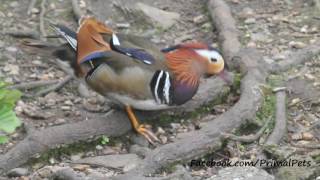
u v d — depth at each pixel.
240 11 14.66
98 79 10.73
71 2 14.59
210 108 11.80
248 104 11.41
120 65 10.55
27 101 11.87
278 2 14.94
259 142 10.98
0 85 7.74
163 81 10.64
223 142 10.83
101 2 14.77
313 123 11.47
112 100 11.14
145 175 10.08
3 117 7.50
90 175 10.05
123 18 14.49
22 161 10.30
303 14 14.48
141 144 10.95
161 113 11.49
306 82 12.45
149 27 14.31
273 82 12.30
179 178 9.86
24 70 12.62
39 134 10.55
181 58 10.87
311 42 13.53
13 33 13.48
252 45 13.43
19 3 14.53
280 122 11.26
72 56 10.89
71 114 11.55
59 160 10.56
